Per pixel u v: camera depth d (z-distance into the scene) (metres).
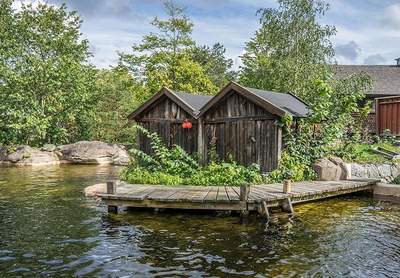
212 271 7.00
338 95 19.91
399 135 20.53
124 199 11.02
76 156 27.19
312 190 12.02
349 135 21.03
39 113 28.78
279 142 14.39
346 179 14.62
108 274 6.87
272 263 7.40
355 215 11.14
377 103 21.48
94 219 10.58
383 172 15.66
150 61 32.66
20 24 30.61
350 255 7.88
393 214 11.32
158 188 12.54
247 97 14.87
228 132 15.66
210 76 53.75
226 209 10.48
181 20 32.53
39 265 7.27
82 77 30.88
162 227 9.76
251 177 13.73
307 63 25.00
